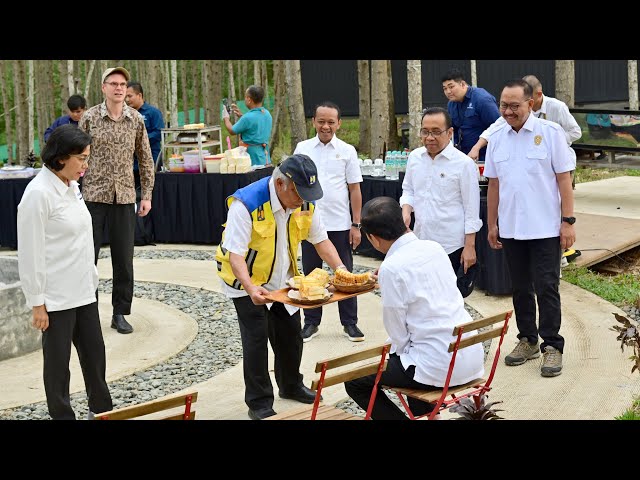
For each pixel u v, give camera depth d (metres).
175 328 7.54
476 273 6.46
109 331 7.50
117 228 7.27
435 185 6.47
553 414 5.25
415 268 4.44
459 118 8.48
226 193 10.90
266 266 5.21
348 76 21.47
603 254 9.06
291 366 5.65
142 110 11.22
